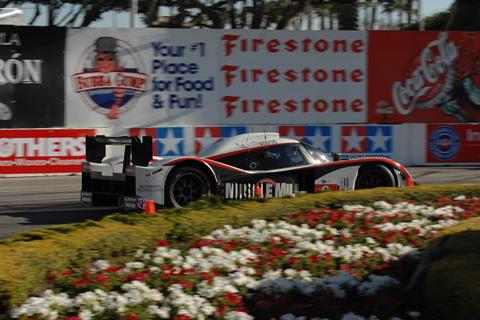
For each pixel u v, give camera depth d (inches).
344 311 326.3
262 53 1240.8
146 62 1198.9
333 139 1193.4
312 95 1263.5
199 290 340.8
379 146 1206.9
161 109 1211.9
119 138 633.0
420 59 1289.4
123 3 1199.6
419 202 588.7
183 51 1212.5
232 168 637.3
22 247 386.3
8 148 1081.4
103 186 657.0
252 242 441.7
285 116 1258.6
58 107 1159.0
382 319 312.3
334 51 1263.5
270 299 339.6
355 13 1312.7
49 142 1104.2
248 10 1327.5
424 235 460.8
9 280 324.2
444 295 306.2
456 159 1237.1
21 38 1130.7
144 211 592.1
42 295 334.6
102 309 314.5
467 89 1309.1
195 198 624.7
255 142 666.8
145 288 338.3
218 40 1223.5
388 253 413.7
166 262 396.2
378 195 582.2
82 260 387.2
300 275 374.9
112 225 460.1
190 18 1317.7
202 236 461.4
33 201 806.5
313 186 660.7
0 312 318.7
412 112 1296.8
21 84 1134.4
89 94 1175.0
